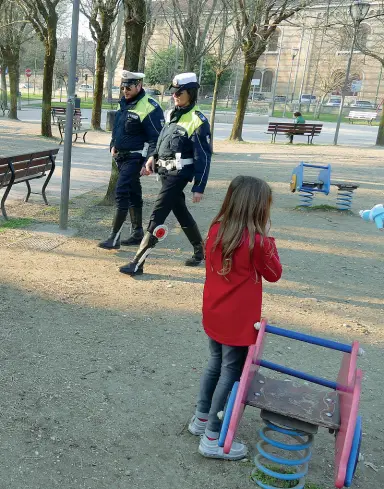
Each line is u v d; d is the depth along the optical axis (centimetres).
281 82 6969
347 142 2556
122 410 321
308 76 6669
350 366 237
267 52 6931
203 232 747
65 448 283
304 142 2461
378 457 298
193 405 332
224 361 279
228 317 271
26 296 473
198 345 411
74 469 268
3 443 282
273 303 512
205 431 287
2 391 328
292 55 6631
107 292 500
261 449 266
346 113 5856
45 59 1911
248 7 1355
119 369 367
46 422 303
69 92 641
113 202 855
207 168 520
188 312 470
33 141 1814
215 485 265
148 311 466
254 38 1702
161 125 584
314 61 6569
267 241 264
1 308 444
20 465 267
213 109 1800
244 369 246
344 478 219
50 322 427
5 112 3347
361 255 700
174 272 572
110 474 267
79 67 7625
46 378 347
